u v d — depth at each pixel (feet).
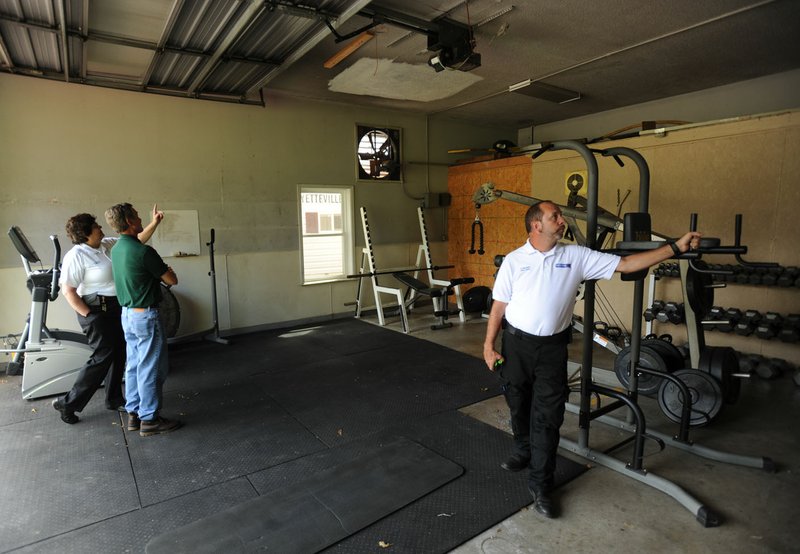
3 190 14.03
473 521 7.14
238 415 11.15
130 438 10.00
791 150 13.71
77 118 14.96
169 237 16.81
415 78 16.40
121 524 7.16
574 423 10.61
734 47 14.23
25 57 12.76
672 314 14.83
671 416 10.30
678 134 16.02
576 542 6.69
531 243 7.49
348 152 20.90
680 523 7.06
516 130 26.63
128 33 11.51
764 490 7.88
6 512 7.46
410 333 18.74
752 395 12.19
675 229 16.35
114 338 10.73
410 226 23.50
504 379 7.95
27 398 11.94
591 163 8.06
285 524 7.06
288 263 19.67
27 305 14.60
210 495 7.90
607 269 7.21
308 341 17.60
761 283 13.79
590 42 13.71
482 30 12.80
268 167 18.76
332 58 13.56
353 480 8.27
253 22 10.72
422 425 10.54
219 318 18.20
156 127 16.31
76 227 10.30
